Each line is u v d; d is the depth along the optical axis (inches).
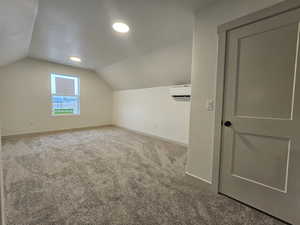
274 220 50.4
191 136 73.1
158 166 91.3
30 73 154.3
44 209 53.1
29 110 156.8
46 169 83.4
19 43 95.5
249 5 53.1
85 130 192.2
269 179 52.2
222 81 60.7
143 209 54.7
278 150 50.2
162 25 78.9
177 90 132.3
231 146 60.2
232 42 57.7
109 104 224.2
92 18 72.7
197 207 56.2
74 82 189.8
